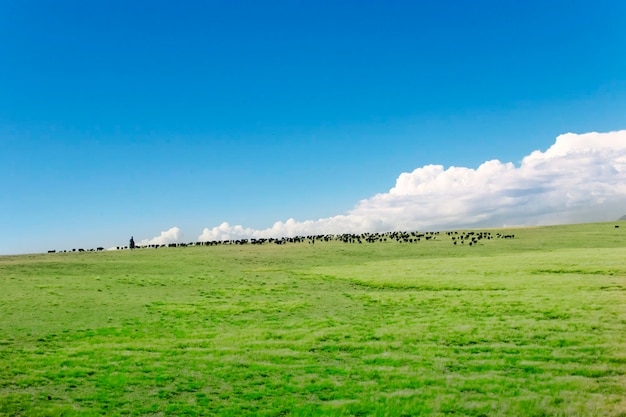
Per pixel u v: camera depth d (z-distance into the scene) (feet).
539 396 73.31
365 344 110.01
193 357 100.94
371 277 232.12
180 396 79.00
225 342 114.52
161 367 93.40
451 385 80.69
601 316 123.75
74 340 116.37
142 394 79.77
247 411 72.23
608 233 480.23
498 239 481.87
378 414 69.62
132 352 104.99
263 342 114.21
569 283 178.19
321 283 222.48
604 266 212.23
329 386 82.48
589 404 68.59
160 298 179.73
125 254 404.16
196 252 419.13
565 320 122.21
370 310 155.12
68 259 350.23
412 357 98.32
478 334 113.50
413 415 69.00
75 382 85.20
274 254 393.29
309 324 135.03
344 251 409.69
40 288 196.85
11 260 339.98
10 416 70.74
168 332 126.00
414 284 203.72
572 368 86.48
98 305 161.17
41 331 123.54
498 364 91.25
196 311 154.71
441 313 142.10
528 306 141.38
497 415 67.10
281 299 179.32
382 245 453.17
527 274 209.36
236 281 229.86
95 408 73.97
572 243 408.05
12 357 100.32
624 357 91.30
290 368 93.09
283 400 76.33
